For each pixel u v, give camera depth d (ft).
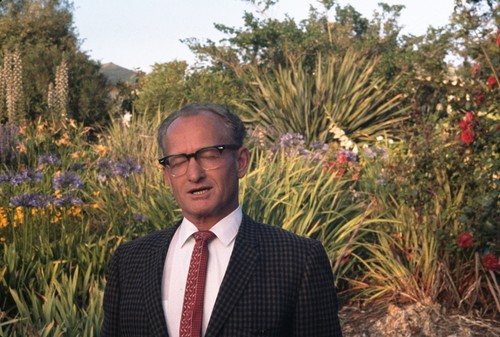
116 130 33.86
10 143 32.35
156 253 6.22
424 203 19.58
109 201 21.09
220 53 47.83
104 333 6.48
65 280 15.29
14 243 16.78
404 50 42.96
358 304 18.60
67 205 18.69
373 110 39.55
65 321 12.71
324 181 24.18
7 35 66.95
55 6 69.56
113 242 18.74
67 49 65.21
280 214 20.43
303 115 38.37
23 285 16.15
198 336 5.79
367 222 19.26
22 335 12.56
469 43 21.62
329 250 19.33
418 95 35.45
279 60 47.65
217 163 6.00
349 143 33.42
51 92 44.47
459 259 18.33
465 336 16.05
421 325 16.40
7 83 43.14
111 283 6.42
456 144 19.45
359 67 41.19
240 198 20.03
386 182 21.25
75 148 33.78
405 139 27.71
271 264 5.95
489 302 17.75
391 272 19.24
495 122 19.17
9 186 23.08
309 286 5.93
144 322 5.97
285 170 24.34
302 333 5.93
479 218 17.87
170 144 6.07
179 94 46.32
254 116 39.93
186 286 5.94
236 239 6.06
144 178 23.67
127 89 56.49
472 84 21.15
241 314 5.77
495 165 18.26
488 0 20.74
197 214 6.02
